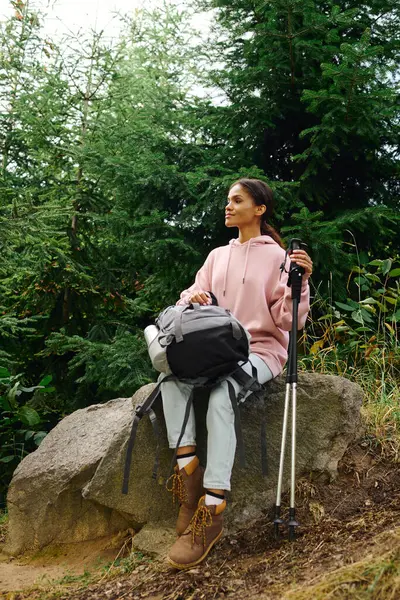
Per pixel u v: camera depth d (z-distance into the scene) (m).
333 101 4.80
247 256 2.96
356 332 4.77
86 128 6.35
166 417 2.65
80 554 3.13
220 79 5.48
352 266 5.00
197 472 2.63
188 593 2.34
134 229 5.50
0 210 5.11
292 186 5.13
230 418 2.56
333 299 5.20
